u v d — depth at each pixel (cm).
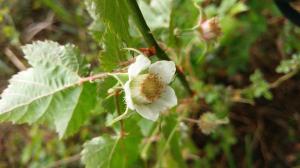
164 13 13
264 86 19
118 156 12
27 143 24
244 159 24
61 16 21
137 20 10
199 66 21
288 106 24
